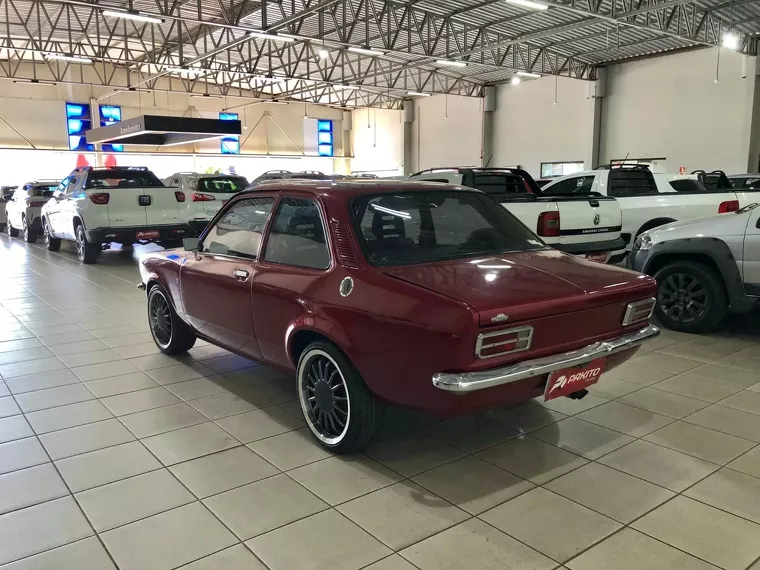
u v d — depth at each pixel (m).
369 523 2.69
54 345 5.75
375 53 20.27
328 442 3.40
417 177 8.30
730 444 3.45
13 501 2.93
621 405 4.06
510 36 18.44
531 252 3.71
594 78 20.94
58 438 3.64
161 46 22.34
